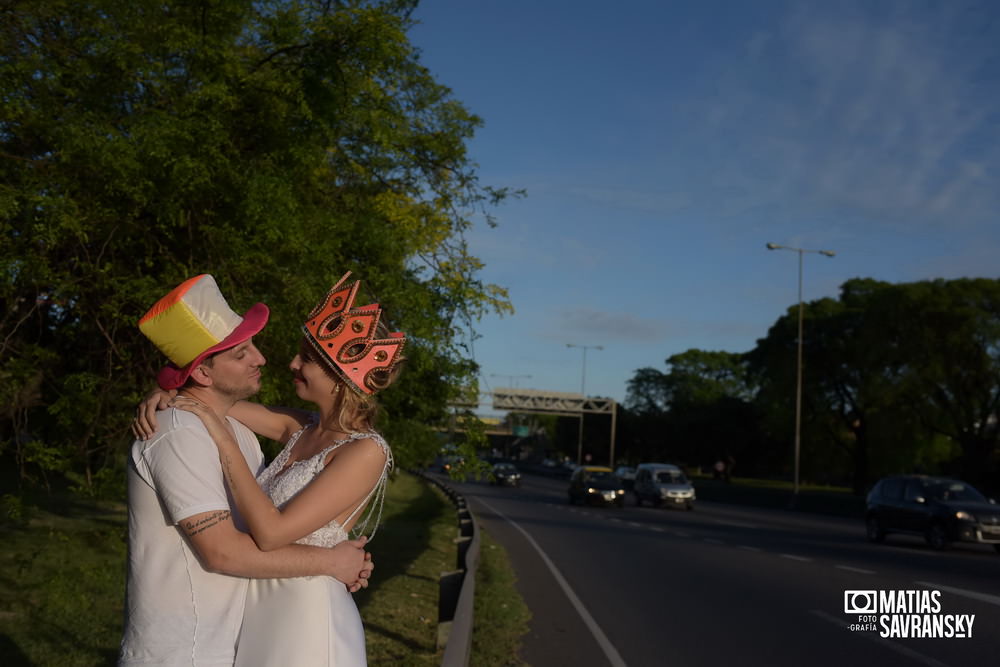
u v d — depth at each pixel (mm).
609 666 7012
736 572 13195
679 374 99438
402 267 9805
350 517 2551
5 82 6402
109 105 7477
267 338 7605
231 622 2396
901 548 18922
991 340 41062
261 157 8297
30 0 6840
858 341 46875
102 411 7906
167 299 2434
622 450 96625
